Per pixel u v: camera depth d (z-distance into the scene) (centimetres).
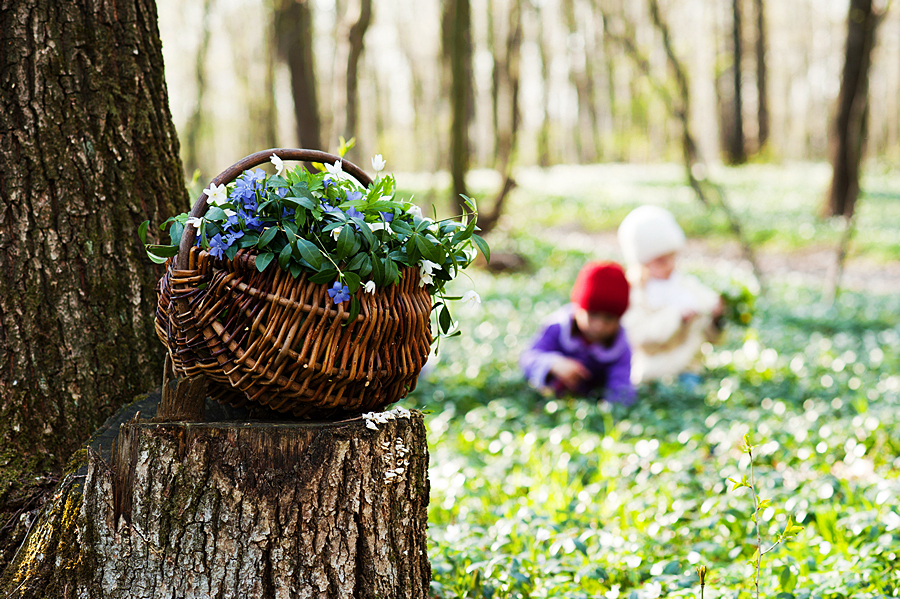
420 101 4556
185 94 3172
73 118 284
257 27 3478
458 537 334
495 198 1712
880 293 1311
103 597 218
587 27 3622
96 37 290
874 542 304
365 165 4000
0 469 268
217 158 5197
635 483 426
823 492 340
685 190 2708
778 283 1371
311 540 217
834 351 829
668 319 638
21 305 277
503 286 1288
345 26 1230
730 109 3825
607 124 5244
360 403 224
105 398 287
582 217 2406
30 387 277
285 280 204
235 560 214
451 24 1460
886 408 521
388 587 227
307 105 1581
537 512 382
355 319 204
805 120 5988
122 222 295
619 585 306
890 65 5531
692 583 285
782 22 5709
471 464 459
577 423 542
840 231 1925
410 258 217
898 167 3550
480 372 713
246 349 208
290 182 209
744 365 759
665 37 1198
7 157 276
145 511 215
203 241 205
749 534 339
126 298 294
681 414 571
